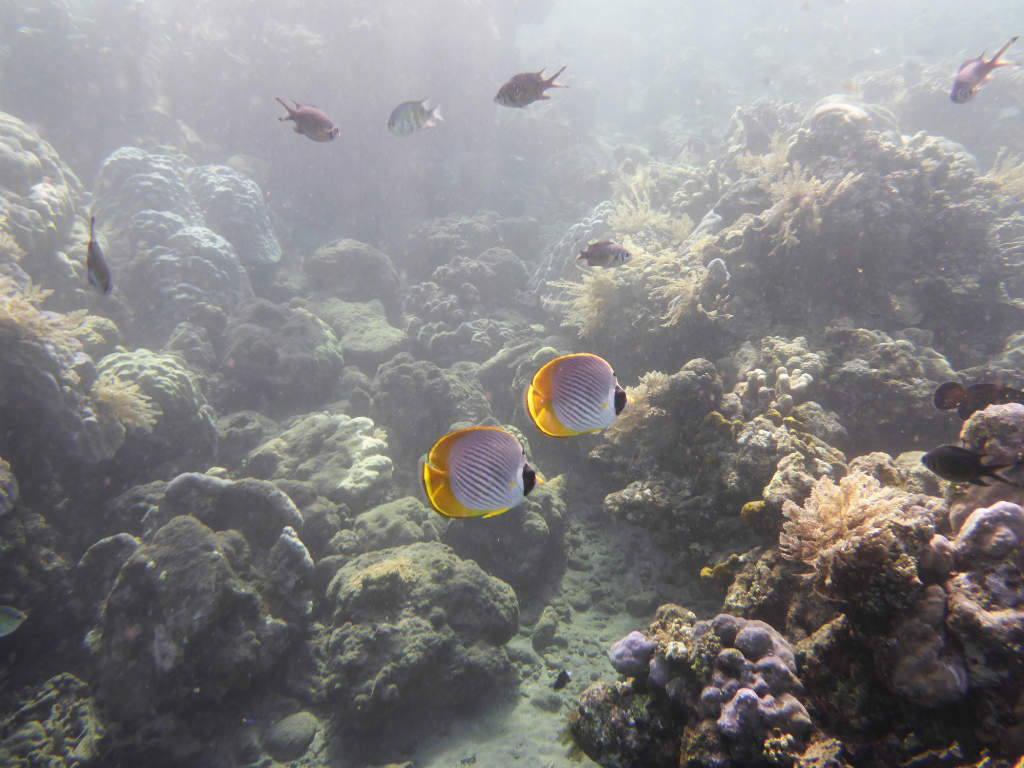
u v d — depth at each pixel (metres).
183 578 1.69
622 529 2.23
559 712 1.61
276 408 3.14
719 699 1.04
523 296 4.02
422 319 3.82
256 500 2.03
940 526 1.16
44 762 1.56
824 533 1.18
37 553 1.89
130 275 3.33
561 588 2.07
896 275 2.52
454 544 2.19
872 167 2.65
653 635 1.34
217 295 3.44
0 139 2.93
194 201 4.02
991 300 2.46
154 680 1.62
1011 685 0.86
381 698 1.55
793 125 4.31
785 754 0.95
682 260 2.82
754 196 2.98
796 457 1.55
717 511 1.77
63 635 1.90
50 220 2.89
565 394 0.78
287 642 1.79
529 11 7.14
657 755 1.15
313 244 5.23
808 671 1.06
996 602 0.92
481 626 1.77
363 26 5.19
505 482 0.74
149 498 2.26
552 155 6.80
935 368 2.10
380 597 1.76
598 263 1.96
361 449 2.50
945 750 0.90
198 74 5.26
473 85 5.96
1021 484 1.07
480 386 3.05
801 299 2.48
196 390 2.68
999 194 3.12
